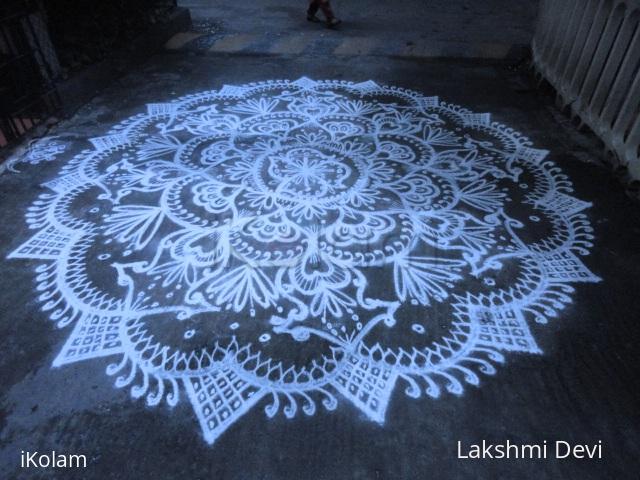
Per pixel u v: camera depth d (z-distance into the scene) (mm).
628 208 2641
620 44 2973
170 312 1972
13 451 1485
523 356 1805
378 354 1809
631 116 2865
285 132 3467
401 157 3148
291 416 1592
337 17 6348
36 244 2320
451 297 2061
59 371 1728
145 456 1478
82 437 1526
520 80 4449
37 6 3338
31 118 3377
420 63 4836
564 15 3803
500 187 2832
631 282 2141
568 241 2389
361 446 1511
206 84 4293
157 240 2367
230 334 1880
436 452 1498
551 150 3242
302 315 1966
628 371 1753
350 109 3852
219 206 2629
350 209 2619
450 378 1724
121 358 1778
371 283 2127
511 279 2154
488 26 5973
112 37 4410
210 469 1444
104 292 2059
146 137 3361
